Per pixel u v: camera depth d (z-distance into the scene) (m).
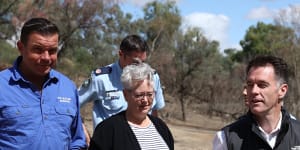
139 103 3.51
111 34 23.20
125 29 25.42
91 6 19.97
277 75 3.07
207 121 33.84
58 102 3.51
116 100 4.61
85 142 3.76
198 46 36.66
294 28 27.38
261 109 3.07
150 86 3.52
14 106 3.33
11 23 18.12
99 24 20.53
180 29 36.44
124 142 3.47
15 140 3.30
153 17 35.75
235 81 34.94
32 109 3.37
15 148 3.28
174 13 35.78
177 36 36.19
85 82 4.68
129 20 27.12
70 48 21.22
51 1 19.25
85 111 15.70
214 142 3.26
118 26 23.28
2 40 19.92
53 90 3.52
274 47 27.28
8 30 18.69
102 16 20.52
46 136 3.36
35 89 3.43
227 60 58.56
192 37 36.66
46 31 3.34
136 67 3.54
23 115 3.33
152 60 32.75
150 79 3.52
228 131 3.18
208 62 36.97
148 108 3.56
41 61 3.35
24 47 3.38
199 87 35.94
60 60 20.80
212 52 37.16
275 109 3.11
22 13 17.97
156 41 34.69
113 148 3.46
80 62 23.22
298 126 3.13
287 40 27.22
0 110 3.32
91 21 20.19
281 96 3.12
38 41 3.32
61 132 3.46
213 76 36.47
